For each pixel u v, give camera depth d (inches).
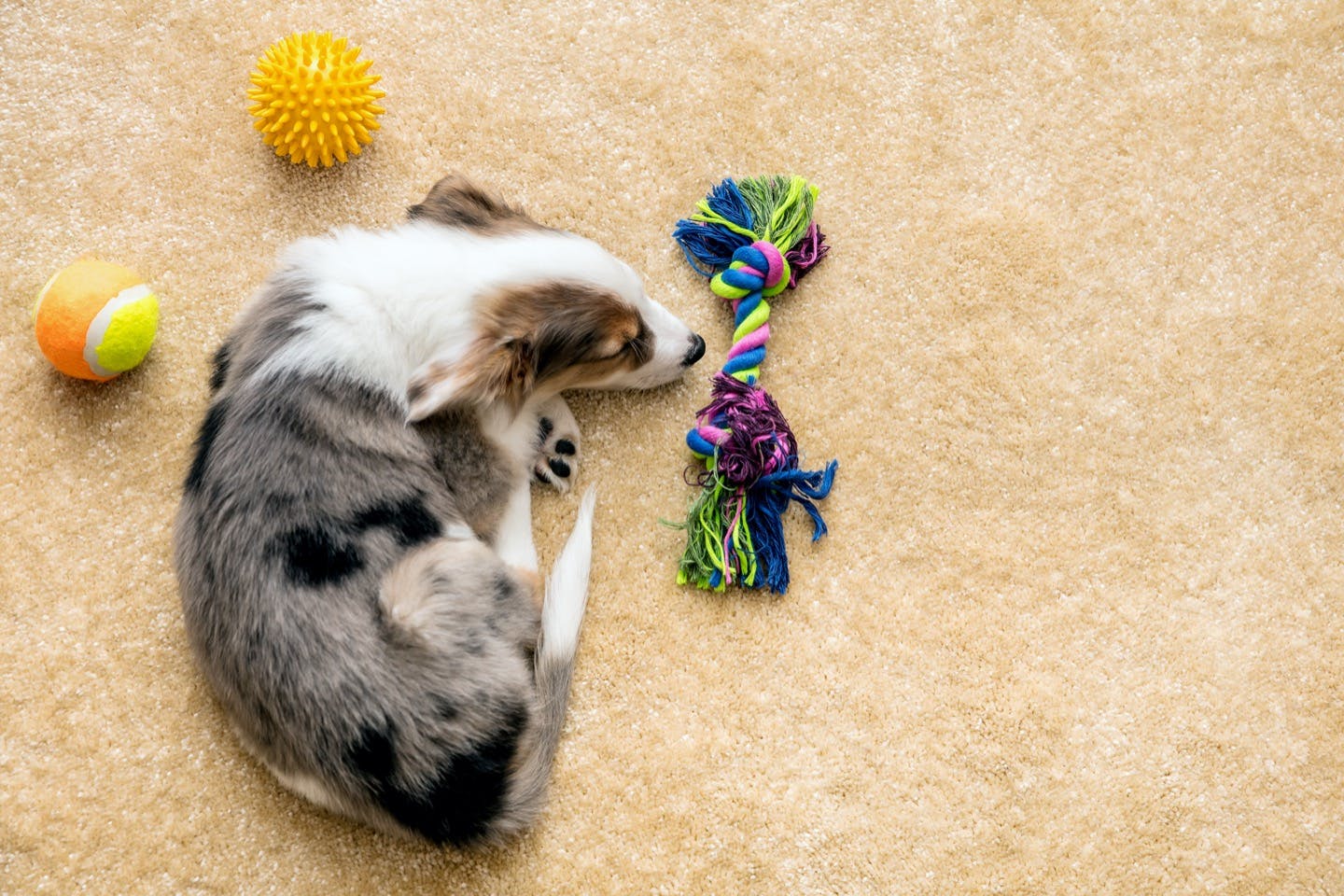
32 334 57.4
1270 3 59.0
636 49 58.9
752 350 56.7
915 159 58.8
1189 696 56.8
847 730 56.4
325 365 52.8
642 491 57.4
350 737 51.8
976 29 58.8
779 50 59.0
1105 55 58.7
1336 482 57.7
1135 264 58.5
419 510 53.2
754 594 56.9
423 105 58.6
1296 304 58.4
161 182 58.1
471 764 52.5
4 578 56.5
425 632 51.9
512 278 53.4
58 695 56.1
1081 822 56.2
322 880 55.6
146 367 57.4
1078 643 57.0
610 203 58.4
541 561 57.1
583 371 55.2
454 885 55.6
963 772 56.3
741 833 55.9
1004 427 57.7
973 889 55.8
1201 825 56.2
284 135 56.9
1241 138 58.9
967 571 57.2
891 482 57.5
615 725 56.3
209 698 56.2
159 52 58.5
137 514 56.9
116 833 55.6
